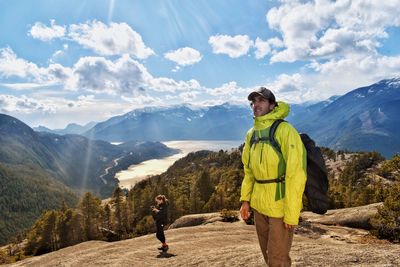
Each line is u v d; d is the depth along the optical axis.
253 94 5.87
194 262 12.20
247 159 6.23
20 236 177.62
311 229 24.59
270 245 5.84
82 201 116.38
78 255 17.88
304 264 9.36
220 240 19.14
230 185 130.25
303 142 5.92
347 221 26.59
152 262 14.27
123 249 17.66
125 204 128.00
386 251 9.95
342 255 9.88
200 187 133.62
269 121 5.79
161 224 16.31
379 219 21.81
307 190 5.79
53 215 113.88
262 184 5.84
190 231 23.98
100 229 121.19
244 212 6.40
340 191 89.06
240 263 10.75
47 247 114.19
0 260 111.56
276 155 5.62
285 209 5.44
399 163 28.30
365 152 145.12
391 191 22.59
